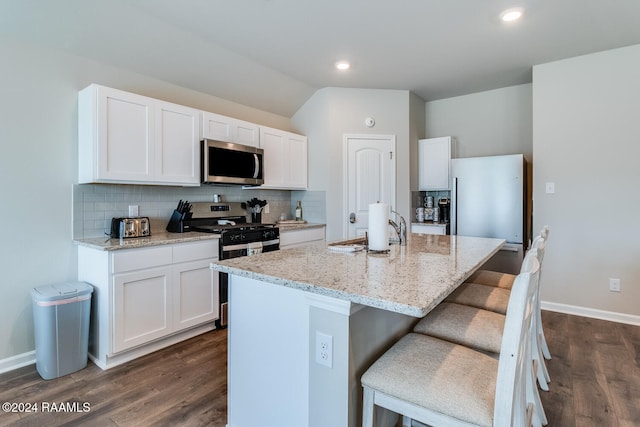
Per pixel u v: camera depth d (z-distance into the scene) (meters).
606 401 1.94
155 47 2.81
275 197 4.38
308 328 1.31
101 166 2.45
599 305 3.24
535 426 1.63
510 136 4.25
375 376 1.16
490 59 3.35
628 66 3.09
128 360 2.44
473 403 1.01
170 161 2.88
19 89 2.35
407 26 2.71
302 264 1.56
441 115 4.73
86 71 2.65
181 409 1.88
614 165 3.16
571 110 3.32
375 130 4.24
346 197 4.21
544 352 2.42
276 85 3.85
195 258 2.82
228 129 3.38
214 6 2.41
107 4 2.36
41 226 2.46
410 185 4.34
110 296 2.30
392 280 1.27
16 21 2.23
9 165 2.32
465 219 3.88
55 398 1.98
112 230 2.72
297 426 1.39
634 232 3.09
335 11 2.48
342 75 3.77
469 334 1.49
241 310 1.60
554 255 3.42
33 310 2.31
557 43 3.01
